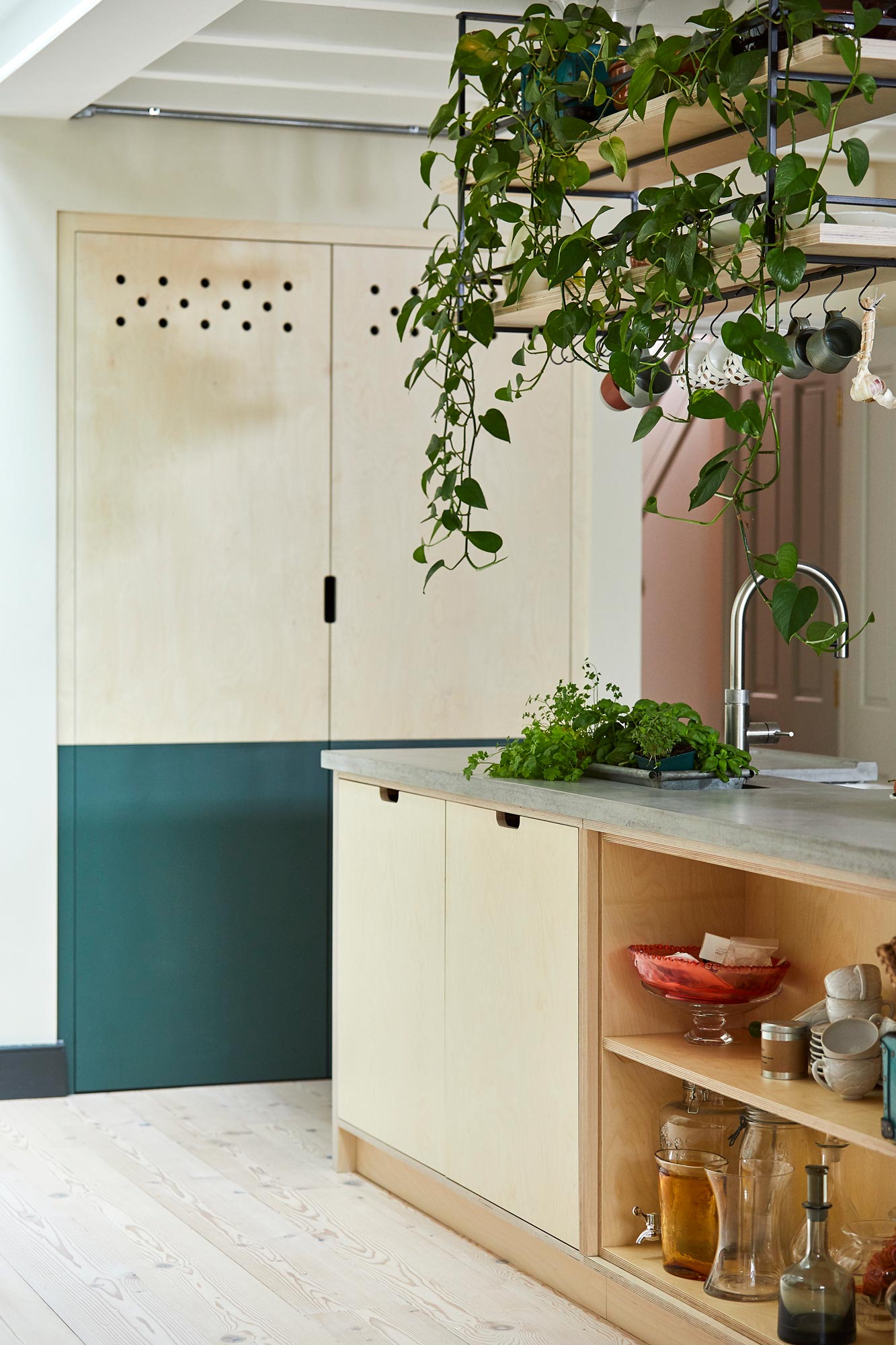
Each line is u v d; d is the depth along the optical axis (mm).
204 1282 3033
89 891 4406
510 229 4547
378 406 4586
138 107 4309
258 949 4543
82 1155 3846
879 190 4676
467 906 3180
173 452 4434
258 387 4492
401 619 4617
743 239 2607
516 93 3150
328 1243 3264
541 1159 2932
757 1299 2576
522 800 2939
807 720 5840
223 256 4449
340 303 4543
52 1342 2750
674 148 3074
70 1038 4402
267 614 4520
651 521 6566
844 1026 2500
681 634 6516
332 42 3807
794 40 2578
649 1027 2846
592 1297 2936
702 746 2963
